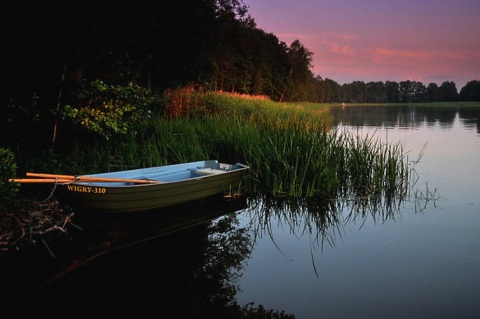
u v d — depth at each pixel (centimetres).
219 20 2267
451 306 415
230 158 1042
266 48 6919
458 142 1916
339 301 427
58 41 912
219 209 775
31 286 457
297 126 1191
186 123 1268
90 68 1213
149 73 1867
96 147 998
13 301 423
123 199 648
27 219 566
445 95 19825
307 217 732
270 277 486
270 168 920
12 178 610
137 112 1046
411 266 516
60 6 869
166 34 1747
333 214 751
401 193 902
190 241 606
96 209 636
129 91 970
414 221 711
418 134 2339
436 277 483
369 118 4328
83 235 614
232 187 844
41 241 572
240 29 4600
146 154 954
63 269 502
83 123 887
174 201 720
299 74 7906
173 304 420
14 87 865
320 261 535
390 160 977
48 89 908
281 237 629
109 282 468
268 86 6394
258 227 677
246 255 555
